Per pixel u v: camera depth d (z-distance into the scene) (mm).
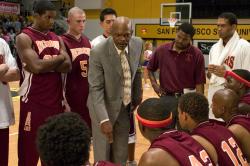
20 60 3146
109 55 2867
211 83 3768
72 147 1301
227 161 1863
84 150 1330
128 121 3088
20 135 3217
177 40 3494
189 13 14031
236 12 13742
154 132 1812
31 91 3109
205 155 1640
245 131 2154
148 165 1552
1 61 3115
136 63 2996
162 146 1589
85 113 3713
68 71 3221
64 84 3480
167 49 3613
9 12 17141
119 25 2762
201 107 1877
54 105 3158
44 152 1317
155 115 1778
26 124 3148
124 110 3029
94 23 16719
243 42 3711
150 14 15672
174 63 3576
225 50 3738
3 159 3244
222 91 2324
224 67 3619
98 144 2961
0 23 15648
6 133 3232
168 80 3617
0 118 3129
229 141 1918
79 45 3711
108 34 3994
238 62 3688
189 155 1575
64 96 3387
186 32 3447
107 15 3955
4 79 3029
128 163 4031
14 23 15938
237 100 2295
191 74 3568
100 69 2883
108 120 2861
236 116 2244
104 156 2959
